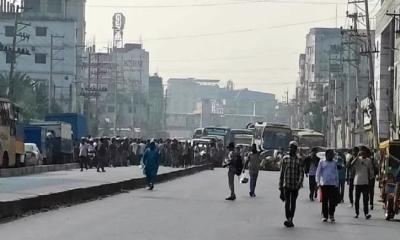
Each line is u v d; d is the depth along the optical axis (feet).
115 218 60.64
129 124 525.34
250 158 95.09
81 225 54.54
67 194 74.59
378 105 252.01
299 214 71.77
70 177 117.39
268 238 50.06
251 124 285.84
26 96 295.07
